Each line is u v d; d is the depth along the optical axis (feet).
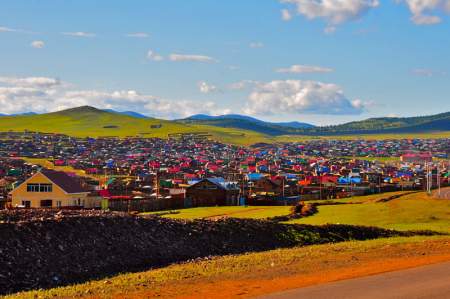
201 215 302.66
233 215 300.20
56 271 126.82
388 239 181.27
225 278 104.78
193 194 424.46
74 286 107.04
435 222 258.57
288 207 349.41
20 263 123.54
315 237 195.62
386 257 131.03
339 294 86.63
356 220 268.00
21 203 332.80
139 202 345.72
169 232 167.12
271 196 461.78
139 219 167.63
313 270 112.37
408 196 450.30
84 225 150.10
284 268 115.44
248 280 102.22
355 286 93.30
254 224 191.93
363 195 495.41
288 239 188.34
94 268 134.41
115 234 153.28
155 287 97.25
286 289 92.63
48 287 118.21
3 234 129.49
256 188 549.95
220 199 421.18
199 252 162.50
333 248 151.02
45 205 332.80
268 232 189.26
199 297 88.48
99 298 89.61
